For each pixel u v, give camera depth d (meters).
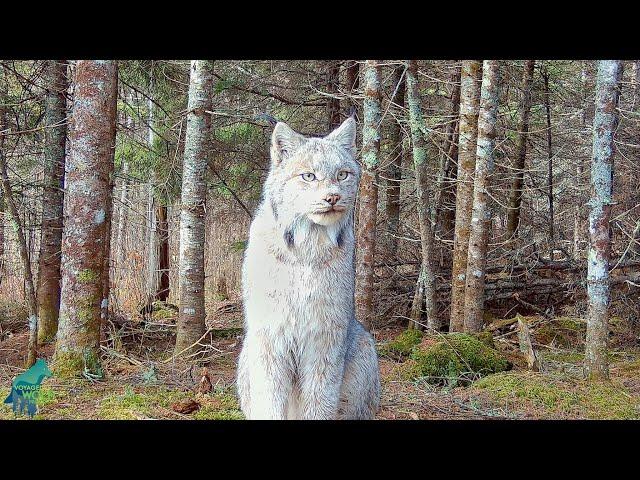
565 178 15.25
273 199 4.29
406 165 14.30
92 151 6.75
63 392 6.25
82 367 6.80
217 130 13.24
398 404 6.48
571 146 14.41
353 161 4.45
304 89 13.55
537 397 6.50
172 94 12.75
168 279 16.55
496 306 12.13
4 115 11.05
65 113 10.47
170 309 14.27
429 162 14.02
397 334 11.50
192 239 8.95
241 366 4.76
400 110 12.07
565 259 12.67
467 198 9.95
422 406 6.41
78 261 6.80
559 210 15.42
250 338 4.38
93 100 6.69
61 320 6.88
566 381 6.96
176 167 12.33
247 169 13.88
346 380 4.77
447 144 13.34
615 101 6.67
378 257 13.07
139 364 7.88
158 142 12.90
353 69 13.20
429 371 7.83
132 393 6.24
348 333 4.55
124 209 16.89
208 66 8.76
